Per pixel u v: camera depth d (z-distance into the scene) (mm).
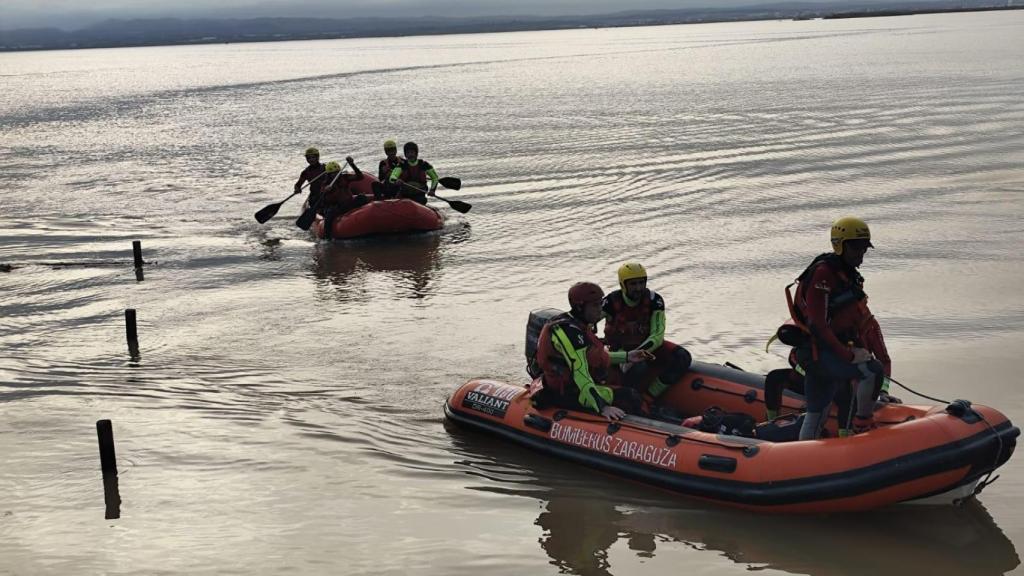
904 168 21656
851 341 6621
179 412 9234
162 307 13086
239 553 6629
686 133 29750
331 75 77812
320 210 18172
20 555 6656
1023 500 7035
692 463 7000
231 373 10320
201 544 6770
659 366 8289
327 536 6855
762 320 11391
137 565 6500
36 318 12617
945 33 118188
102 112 48375
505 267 14773
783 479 6582
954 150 23797
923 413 6793
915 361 9758
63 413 9258
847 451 6426
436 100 47719
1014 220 16109
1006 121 28781
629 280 7895
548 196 20438
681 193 19953
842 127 29438
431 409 9172
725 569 6266
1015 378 9195
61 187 23906
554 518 7027
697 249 15094
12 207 21141
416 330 11727
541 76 65375
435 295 13391
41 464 8133
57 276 14898
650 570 6297
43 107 53438
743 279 13250
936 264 13523
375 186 18484
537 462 7891
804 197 18922
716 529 6734
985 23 156000
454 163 25656
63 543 6820
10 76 103188
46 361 10805
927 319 11125
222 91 62344
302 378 10117
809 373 6793
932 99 36344
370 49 179125
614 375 8297
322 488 7617
